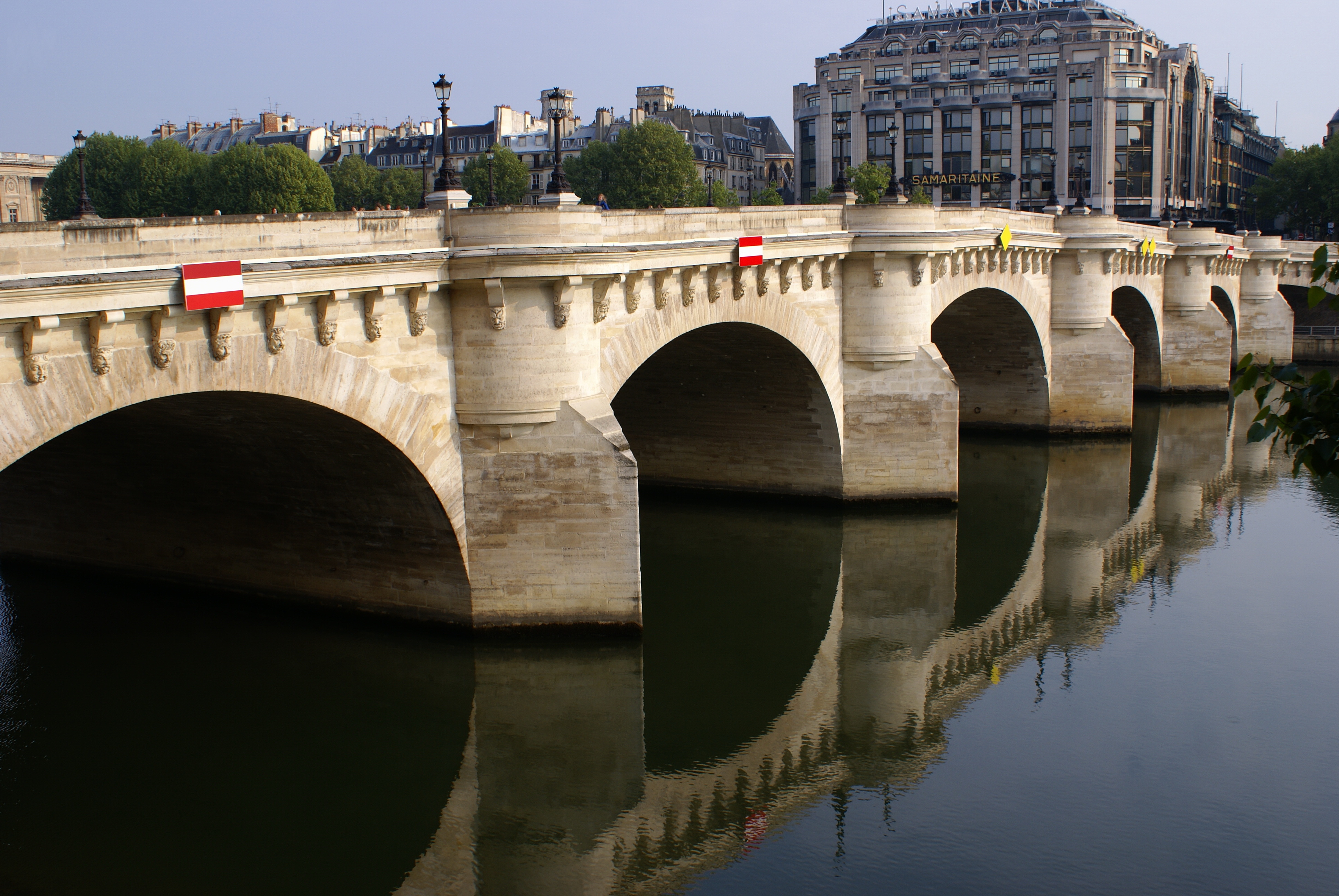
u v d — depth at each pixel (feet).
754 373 170.30
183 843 90.07
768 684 120.06
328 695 110.63
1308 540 171.22
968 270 195.31
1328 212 566.36
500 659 114.93
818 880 84.84
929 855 87.81
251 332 87.51
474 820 95.09
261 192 426.92
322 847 90.74
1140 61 593.83
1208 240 302.66
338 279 92.27
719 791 99.14
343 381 96.37
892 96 628.28
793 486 179.01
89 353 76.18
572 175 528.63
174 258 80.79
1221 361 301.43
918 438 171.83
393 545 117.39
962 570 154.92
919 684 120.37
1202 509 189.67
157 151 442.50
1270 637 131.23
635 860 88.53
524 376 109.29
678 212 131.54
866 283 168.45
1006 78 601.21
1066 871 85.15
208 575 129.39
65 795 94.79
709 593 145.07
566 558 113.70
